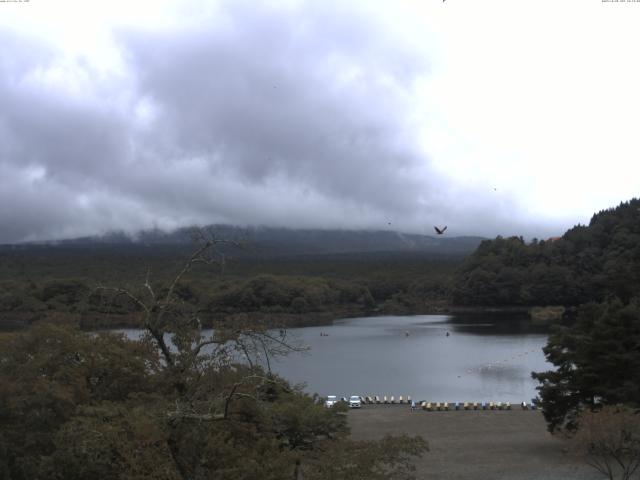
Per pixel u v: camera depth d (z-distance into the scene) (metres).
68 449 26.59
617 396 53.59
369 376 123.88
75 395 35.44
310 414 35.25
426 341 180.88
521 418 77.19
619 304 58.56
